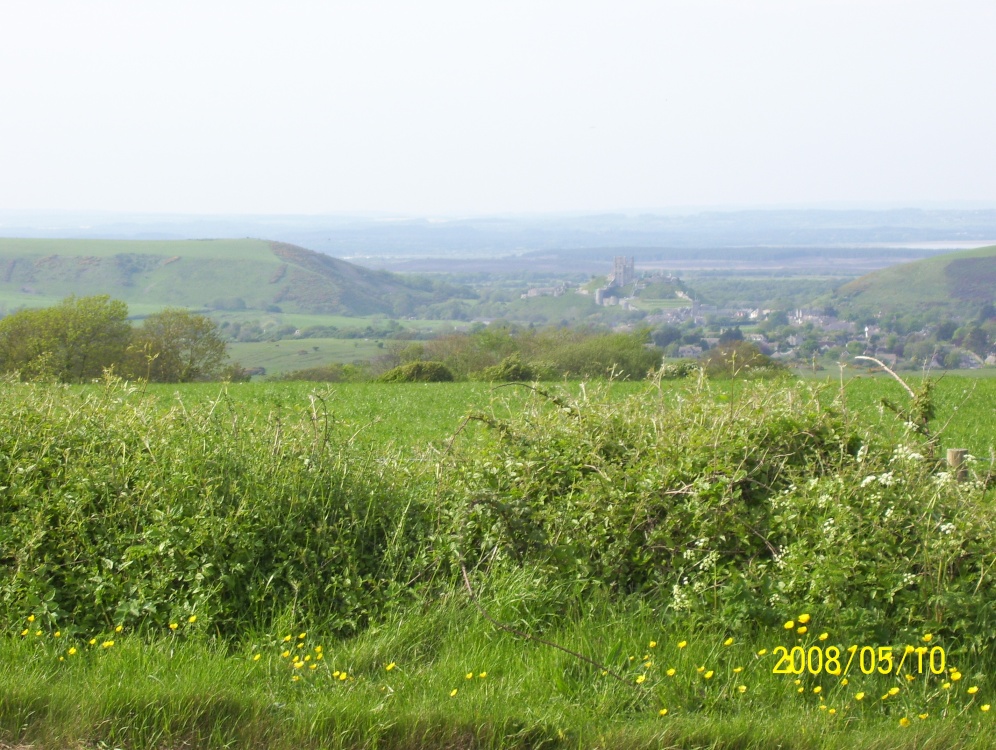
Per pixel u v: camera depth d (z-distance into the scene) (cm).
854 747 466
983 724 490
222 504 639
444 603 598
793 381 1008
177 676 509
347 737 466
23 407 770
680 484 665
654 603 603
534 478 698
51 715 471
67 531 631
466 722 475
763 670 533
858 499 619
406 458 783
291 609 582
